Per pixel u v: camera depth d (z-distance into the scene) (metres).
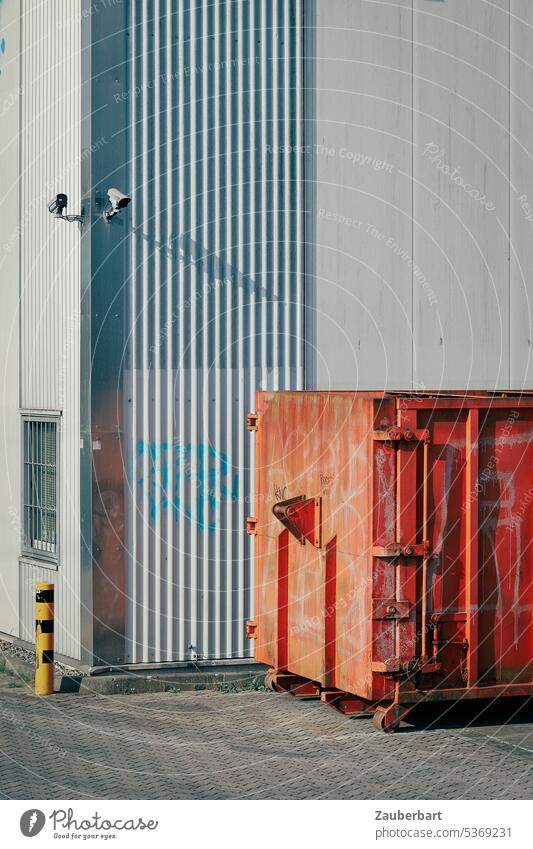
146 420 13.45
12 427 15.28
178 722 11.66
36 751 10.43
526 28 15.13
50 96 14.09
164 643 13.50
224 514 13.76
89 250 13.19
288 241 14.06
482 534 10.97
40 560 14.49
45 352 14.30
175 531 13.55
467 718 11.77
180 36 13.58
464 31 14.83
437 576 10.75
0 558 15.68
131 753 10.39
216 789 9.29
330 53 14.20
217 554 13.71
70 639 13.70
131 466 13.38
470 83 14.87
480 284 14.98
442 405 10.72
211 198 13.73
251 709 12.27
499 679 11.05
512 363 15.16
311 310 14.16
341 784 9.47
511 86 15.09
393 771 9.87
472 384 14.97
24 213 14.92
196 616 13.62
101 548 13.25
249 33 13.88
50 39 14.08
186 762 10.11
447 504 10.77
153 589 13.47
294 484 11.97
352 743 10.80
